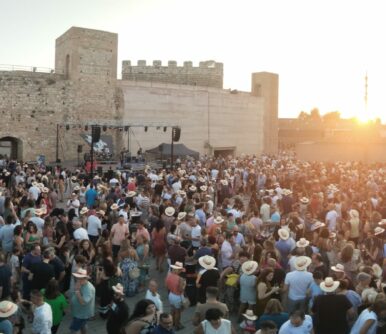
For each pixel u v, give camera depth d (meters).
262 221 16.52
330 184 25.19
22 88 41.03
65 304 9.50
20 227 12.38
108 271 11.28
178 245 12.49
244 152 60.41
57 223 13.81
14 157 43.19
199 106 53.53
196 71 60.03
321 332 8.49
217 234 13.54
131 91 47.22
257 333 7.37
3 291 9.57
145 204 18.38
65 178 29.39
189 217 14.48
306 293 9.95
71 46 43.31
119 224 14.31
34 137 41.72
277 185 24.58
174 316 11.11
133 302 12.73
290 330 7.57
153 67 60.19
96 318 11.73
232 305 11.65
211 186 25.64
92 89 44.44
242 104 59.59
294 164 38.38
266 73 64.19
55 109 42.56
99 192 21.16
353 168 35.81
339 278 9.80
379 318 7.84
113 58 45.72
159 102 49.50
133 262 13.10
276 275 10.16
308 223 15.36
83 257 11.04
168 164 42.06
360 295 9.62
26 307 10.49
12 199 18.12
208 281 10.78
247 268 10.78
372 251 13.27
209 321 7.39
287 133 92.44
